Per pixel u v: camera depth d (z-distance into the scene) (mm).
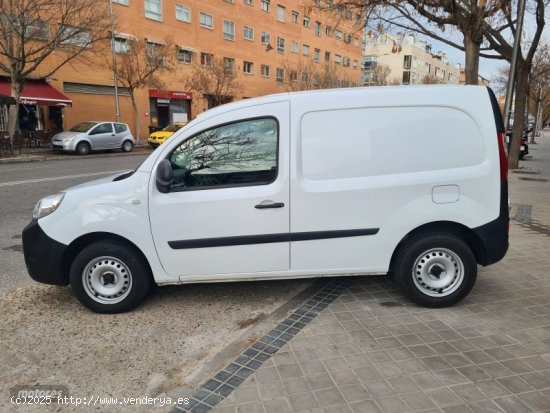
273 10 44781
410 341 3342
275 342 3355
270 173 3797
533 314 3795
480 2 8273
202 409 2605
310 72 48469
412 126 3783
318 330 3541
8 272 5098
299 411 2562
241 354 3193
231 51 39906
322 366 3018
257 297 4297
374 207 3803
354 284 4562
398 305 4012
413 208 3799
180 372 3029
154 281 4086
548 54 29531
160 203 3795
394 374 2908
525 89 15102
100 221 3811
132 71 26844
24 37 18297
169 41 30531
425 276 3916
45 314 3979
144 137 32656
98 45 24906
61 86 26719
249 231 3826
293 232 3828
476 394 2688
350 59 60344
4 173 13508
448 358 3092
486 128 3791
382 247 3869
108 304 3939
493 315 3779
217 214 3799
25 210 8211
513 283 4539
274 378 2891
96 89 29031
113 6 28031
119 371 3057
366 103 3770
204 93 35188
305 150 3773
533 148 31484
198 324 3764
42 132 23328
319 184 3783
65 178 12227
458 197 3799
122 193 3826
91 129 21422
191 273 3926
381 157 3789
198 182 3846
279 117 3768
